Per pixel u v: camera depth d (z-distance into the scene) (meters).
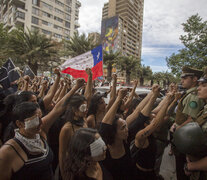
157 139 2.41
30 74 5.65
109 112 1.65
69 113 1.89
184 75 2.33
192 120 2.01
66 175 1.23
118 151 1.68
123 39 86.25
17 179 1.19
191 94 2.07
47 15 46.19
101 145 1.16
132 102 2.85
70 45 22.72
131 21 96.12
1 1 53.31
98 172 1.29
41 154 1.33
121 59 30.08
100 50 3.96
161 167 3.30
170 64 9.31
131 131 1.96
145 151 1.94
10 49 17.36
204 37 8.09
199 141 1.24
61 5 49.78
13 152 1.19
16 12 40.38
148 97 2.10
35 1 43.09
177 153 2.28
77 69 4.13
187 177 2.18
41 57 18.53
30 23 42.19
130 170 1.71
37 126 1.31
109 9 97.00
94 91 4.12
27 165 1.22
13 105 2.04
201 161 1.29
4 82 4.04
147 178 1.97
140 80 40.84
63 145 1.78
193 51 8.34
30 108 1.29
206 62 7.90
